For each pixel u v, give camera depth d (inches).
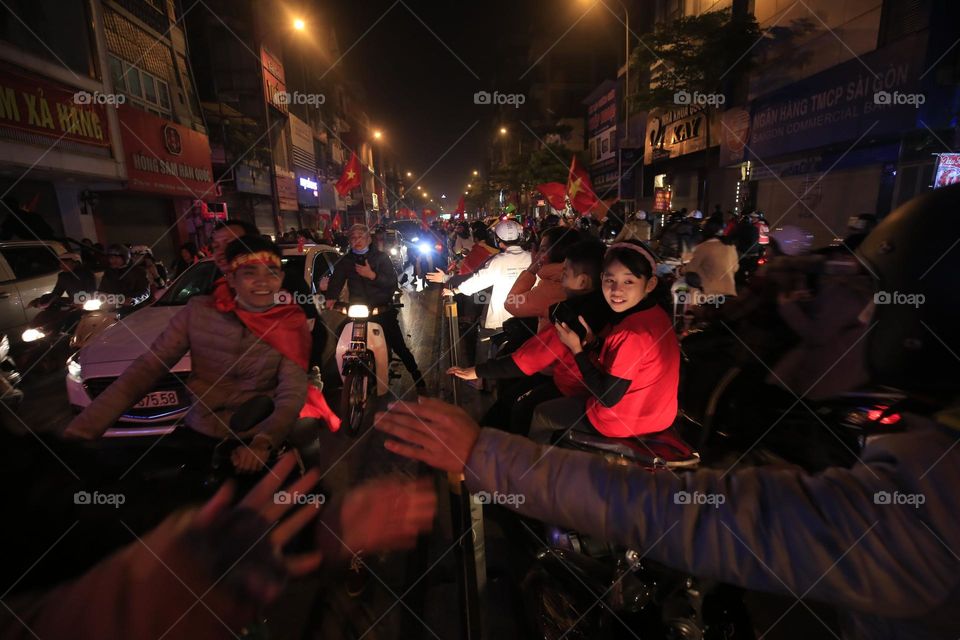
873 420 68.9
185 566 41.3
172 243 734.5
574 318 87.2
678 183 997.8
